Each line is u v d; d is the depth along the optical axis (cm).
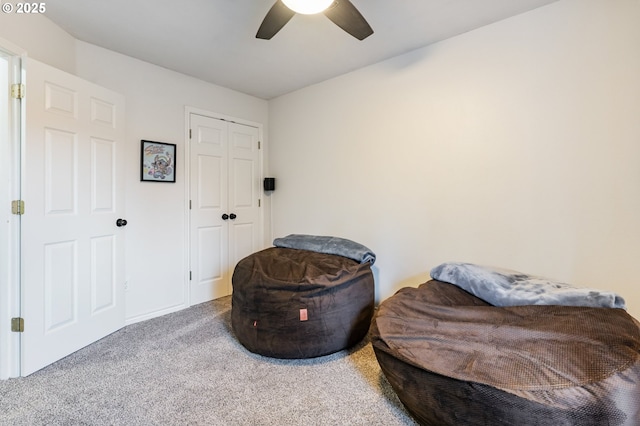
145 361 205
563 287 171
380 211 292
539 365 119
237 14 210
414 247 270
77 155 219
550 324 142
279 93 372
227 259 355
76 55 239
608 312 143
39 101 194
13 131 185
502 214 223
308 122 352
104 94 240
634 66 175
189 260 317
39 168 194
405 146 272
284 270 224
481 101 229
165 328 260
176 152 306
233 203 361
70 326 214
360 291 223
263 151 395
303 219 362
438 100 251
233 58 277
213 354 215
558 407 104
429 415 131
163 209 296
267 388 176
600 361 116
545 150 204
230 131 356
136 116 276
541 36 203
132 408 158
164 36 238
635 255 177
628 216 179
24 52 187
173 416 152
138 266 277
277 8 164
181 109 309
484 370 122
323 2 157
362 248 260
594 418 103
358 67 298
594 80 187
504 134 220
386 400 165
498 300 175
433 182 256
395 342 149
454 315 164
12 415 152
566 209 198
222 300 338
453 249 247
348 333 213
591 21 186
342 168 321
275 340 204
